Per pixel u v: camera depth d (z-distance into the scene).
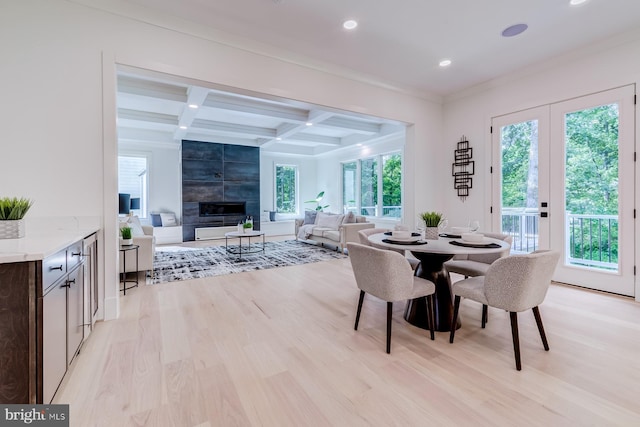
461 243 2.34
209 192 7.66
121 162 7.03
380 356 1.95
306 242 7.17
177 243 7.02
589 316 2.57
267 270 4.33
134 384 1.63
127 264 3.59
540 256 1.77
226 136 7.81
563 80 3.43
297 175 9.70
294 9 2.58
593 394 1.55
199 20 2.73
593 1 2.46
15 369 1.21
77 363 1.83
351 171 8.65
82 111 2.38
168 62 2.68
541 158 3.65
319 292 3.31
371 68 3.72
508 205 4.00
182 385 1.63
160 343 2.11
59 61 2.31
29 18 2.24
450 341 2.13
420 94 4.46
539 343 2.11
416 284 2.17
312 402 1.50
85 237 1.95
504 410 1.44
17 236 1.62
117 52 2.48
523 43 3.14
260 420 1.38
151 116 5.70
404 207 4.66
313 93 3.51
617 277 3.10
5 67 2.18
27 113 2.24
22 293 1.21
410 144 4.52
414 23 2.78
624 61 3.00
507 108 3.96
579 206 3.38
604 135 3.16
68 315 1.60
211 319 2.54
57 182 2.32
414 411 1.43
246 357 1.93
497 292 1.85
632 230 3.00
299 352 2.00
